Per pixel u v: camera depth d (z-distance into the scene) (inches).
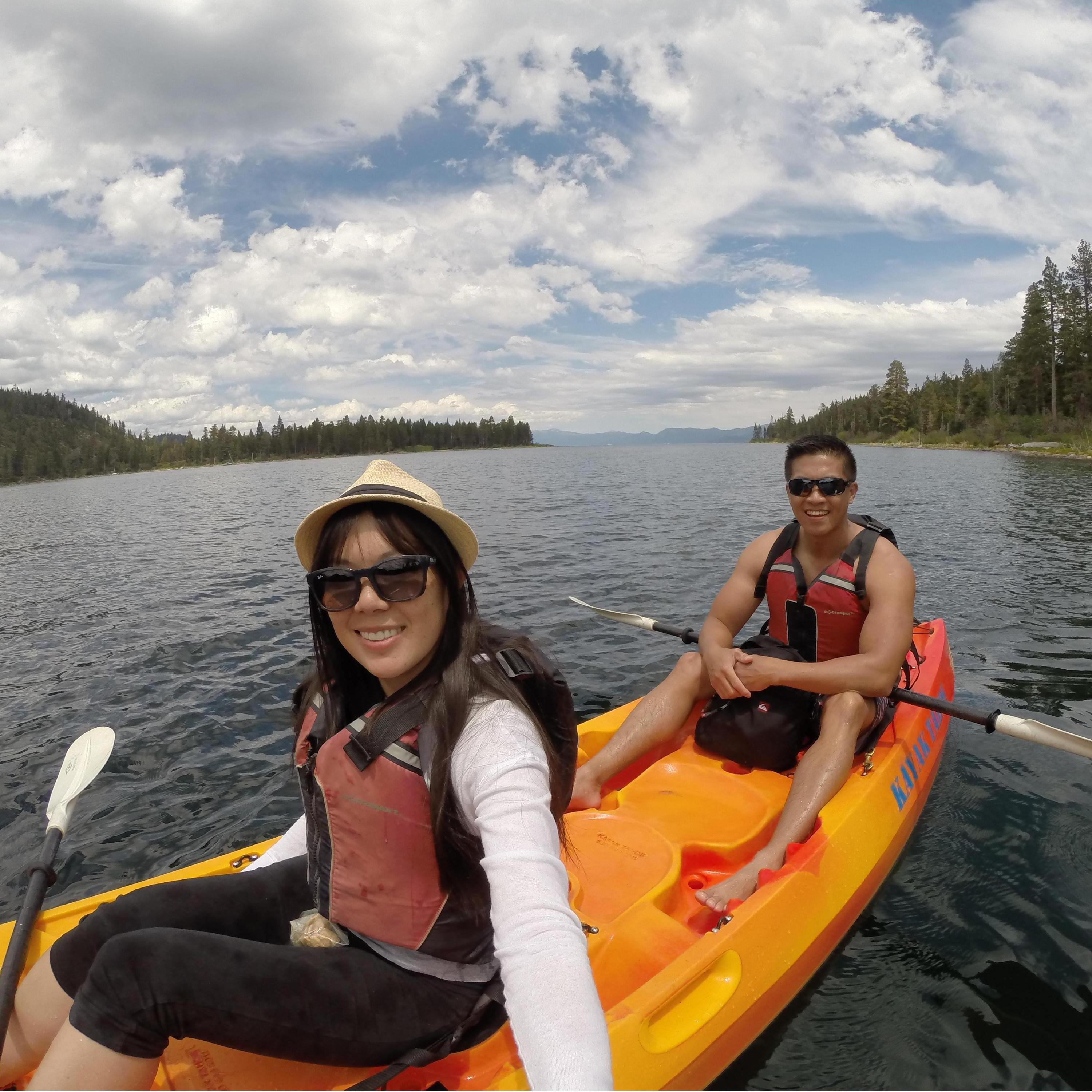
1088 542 253.4
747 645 81.4
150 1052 30.5
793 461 78.8
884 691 73.6
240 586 215.9
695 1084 47.8
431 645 33.6
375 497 32.4
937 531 286.4
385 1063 35.2
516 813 29.4
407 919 33.6
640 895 58.6
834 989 57.8
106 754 61.1
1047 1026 53.9
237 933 38.9
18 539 388.2
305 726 38.8
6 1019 36.7
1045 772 88.7
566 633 151.2
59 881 76.1
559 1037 25.6
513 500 465.1
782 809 71.7
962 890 68.6
